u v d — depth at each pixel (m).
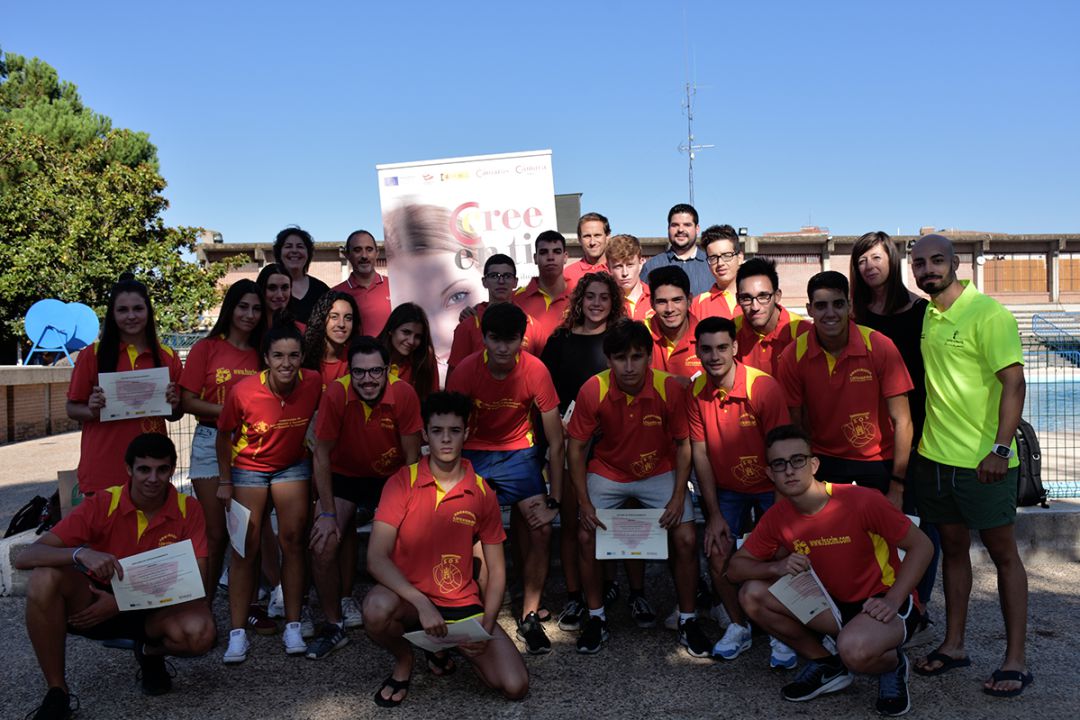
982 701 3.65
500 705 3.74
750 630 4.41
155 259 20.12
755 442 4.30
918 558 3.56
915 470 4.12
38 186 19.91
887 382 4.18
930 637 4.45
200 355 4.75
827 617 3.66
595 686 3.94
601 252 6.22
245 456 4.39
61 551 3.61
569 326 5.10
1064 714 3.50
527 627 4.42
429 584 3.88
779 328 4.84
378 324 6.73
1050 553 5.75
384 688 3.81
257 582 4.73
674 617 4.65
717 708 3.67
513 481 4.64
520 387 4.54
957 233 34.47
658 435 4.46
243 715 3.69
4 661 4.36
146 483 3.72
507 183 7.00
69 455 12.12
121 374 4.51
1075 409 8.39
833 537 3.66
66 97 29.89
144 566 3.70
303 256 6.22
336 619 4.54
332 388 4.45
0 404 14.08
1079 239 31.61
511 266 5.59
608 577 5.14
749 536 3.88
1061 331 24.31
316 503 5.02
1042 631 4.45
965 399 3.88
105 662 4.35
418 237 7.02
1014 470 3.82
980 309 3.86
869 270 4.57
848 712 3.60
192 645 3.77
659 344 5.20
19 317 19.59
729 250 5.38
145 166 20.72
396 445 4.60
